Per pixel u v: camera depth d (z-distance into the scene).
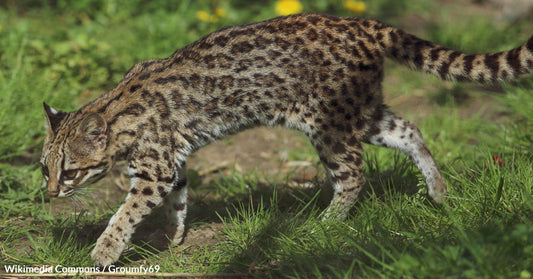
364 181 9.17
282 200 10.48
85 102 14.22
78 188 8.48
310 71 8.76
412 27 19.11
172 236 9.18
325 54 8.73
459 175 9.47
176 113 8.72
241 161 13.02
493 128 12.09
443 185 9.10
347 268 7.36
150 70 8.93
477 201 8.52
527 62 8.34
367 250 7.54
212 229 9.55
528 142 10.98
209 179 12.29
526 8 17.98
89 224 9.74
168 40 16.83
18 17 18.88
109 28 18.06
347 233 8.30
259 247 8.34
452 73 8.75
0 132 11.81
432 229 8.14
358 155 9.09
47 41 15.95
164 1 19.58
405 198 9.11
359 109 8.95
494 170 9.06
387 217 8.59
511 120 12.14
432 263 6.60
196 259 8.49
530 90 12.31
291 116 9.02
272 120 9.09
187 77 8.83
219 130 9.10
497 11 20.17
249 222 8.96
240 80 8.85
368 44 8.88
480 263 6.46
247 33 8.95
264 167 12.71
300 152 13.28
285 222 8.84
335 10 19.64
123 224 8.36
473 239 6.95
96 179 8.59
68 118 8.55
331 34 8.81
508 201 8.37
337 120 8.91
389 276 6.81
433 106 14.37
